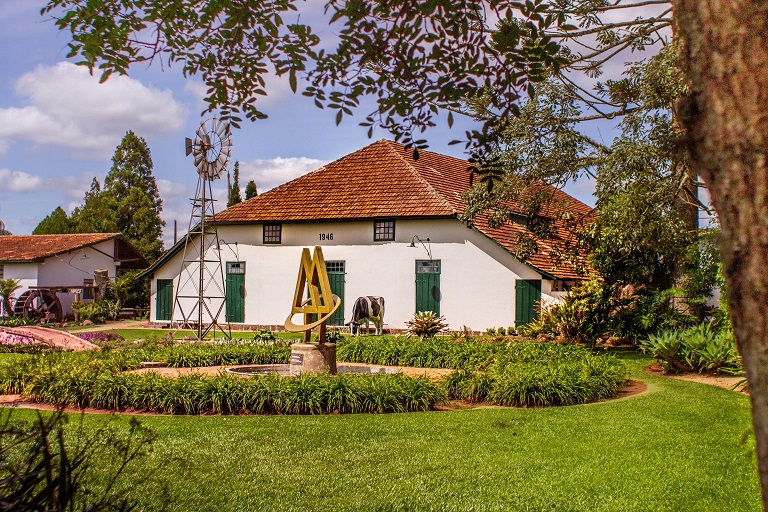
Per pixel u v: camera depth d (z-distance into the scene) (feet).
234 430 28.81
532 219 64.90
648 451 25.32
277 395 33.50
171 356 50.83
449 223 88.17
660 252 58.44
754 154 5.40
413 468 23.20
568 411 33.19
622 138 53.62
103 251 142.41
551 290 82.48
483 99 25.12
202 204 80.48
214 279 100.68
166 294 104.22
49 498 10.75
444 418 31.48
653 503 19.52
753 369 5.37
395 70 15.97
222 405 33.55
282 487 21.07
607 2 51.88
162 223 209.26
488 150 15.66
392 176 96.73
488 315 85.35
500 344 56.34
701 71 5.75
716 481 21.57
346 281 93.09
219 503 19.43
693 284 59.31
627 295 66.49
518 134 58.70
